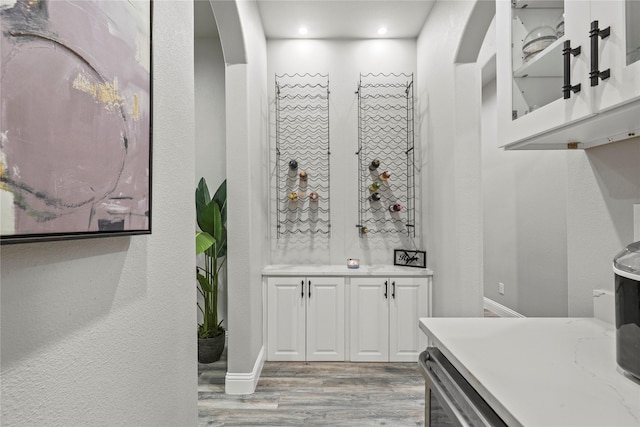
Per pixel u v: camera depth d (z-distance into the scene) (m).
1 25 0.42
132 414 0.79
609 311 1.25
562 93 1.05
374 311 2.99
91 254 0.64
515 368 0.89
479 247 2.47
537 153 3.58
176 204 1.04
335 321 3.01
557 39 1.09
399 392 2.51
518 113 1.28
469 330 1.19
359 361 3.00
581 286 1.38
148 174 0.78
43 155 0.48
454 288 2.53
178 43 1.06
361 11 2.95
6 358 0.46
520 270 3.86
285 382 2.66
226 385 2.51
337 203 3.37
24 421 0.49
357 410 2.29
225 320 3.28
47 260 0.53
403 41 3.39
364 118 3.38
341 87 3.38
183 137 1.10
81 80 0.56
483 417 0.80
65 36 0.52
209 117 3.29
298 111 3.37
